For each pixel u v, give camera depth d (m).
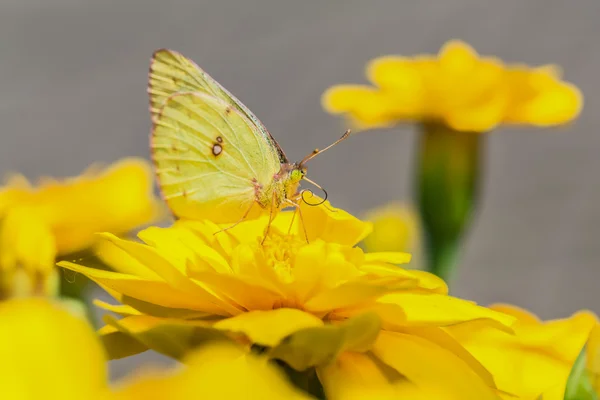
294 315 0.38
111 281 0.39
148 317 0.39
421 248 0.50
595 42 1.15
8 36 1.15
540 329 0.40
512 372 0.39
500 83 0.50
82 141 1.13
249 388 0.24
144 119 1.14
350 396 0.37
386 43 1.18
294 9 1.18
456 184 0.50
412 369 0.38
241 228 0.42
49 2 1.16
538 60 1.16
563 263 1.06
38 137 1.12
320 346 0.38
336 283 0.39
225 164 0.43
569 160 1.13
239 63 1.17
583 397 0.39
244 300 0.39
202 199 0.43
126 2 1.18
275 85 1.17
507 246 1.07
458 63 0.50
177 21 1.18
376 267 0.40
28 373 0.24
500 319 0.39
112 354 0.39
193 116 0.43
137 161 0.46
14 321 0.25
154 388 0.24
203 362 0.30
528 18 1.16
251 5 1.18
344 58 1.17
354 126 0.52
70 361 0.25
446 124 0.50
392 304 0.39
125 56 1.17
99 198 0.44
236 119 0.42
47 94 1.15
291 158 1.13
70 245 0.44
